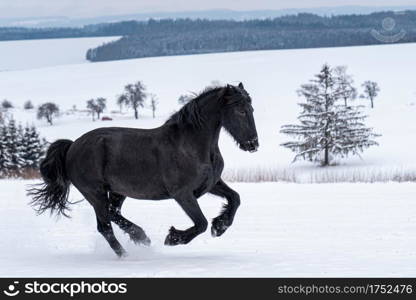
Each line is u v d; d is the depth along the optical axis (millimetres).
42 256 10055
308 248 10281
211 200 17875
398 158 59156
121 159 9695
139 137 9695
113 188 9922
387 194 18531
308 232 12109
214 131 9289
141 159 9539
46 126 106625
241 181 24938
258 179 25406
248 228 12766
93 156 9953
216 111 9227
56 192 10516
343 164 57688
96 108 117938
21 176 29328
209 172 9289
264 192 19719
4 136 45594
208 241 11398
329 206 16016
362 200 17172
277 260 9117
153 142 9516
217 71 182125
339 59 184000
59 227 13414
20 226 13516
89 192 10102
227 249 10430
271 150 65750
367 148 65812
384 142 68875
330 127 58594
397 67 158875
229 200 9547
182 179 9234
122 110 127625
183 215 14977
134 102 116750
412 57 177000
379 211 14930
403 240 10953
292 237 11555
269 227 12844
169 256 9781
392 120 85375
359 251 9875
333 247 10328
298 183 23062
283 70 170625
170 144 9359
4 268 8930
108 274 8266
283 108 103000
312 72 162000
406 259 9055
